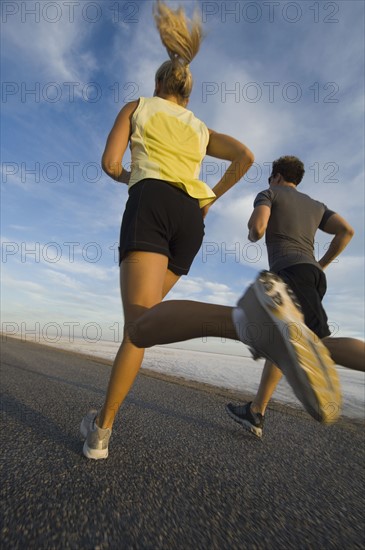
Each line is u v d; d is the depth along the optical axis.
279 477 1.61
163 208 1.41
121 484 1.38
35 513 1.12
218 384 4.24
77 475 1.44
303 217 1.79
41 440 1.85
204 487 1.43
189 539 1.04
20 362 5.17
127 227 1.40
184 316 1.00
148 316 1.06
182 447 1.93
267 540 1.07
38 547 0.94
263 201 1.81
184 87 1.67
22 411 2.43
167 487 1.40
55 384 3.55
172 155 1.50
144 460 1.68
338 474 1.70
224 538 1.06
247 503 1.32
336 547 1.07
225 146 1.65
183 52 1.61
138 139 1.53
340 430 2.52
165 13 1.57
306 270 1.60
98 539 1.00
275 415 2.85
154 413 2.63
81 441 1.89
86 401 2.85
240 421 2.27
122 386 1.55
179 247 1.52
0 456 1.59
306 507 1.33
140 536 1.03
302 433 2.40
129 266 1.36
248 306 0.95
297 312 0.95
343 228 1.84
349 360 1.06
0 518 1.07
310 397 0.90
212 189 1.71
